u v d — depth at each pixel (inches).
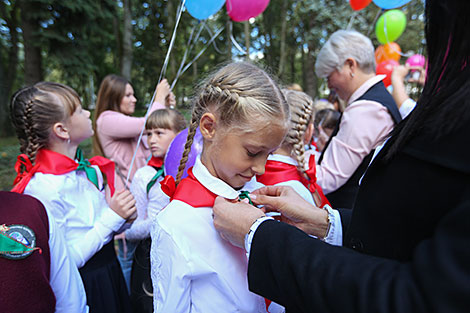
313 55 339.0
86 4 302.0
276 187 41.3
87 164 58.8
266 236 26.5
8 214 34.3
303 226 39.0
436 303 14.7
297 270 22.3
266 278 25.7
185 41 456.4
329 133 114.1
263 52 478.9
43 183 49.4
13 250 32.2
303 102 53.3
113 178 66.1
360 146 66.7
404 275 17.5
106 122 98.0
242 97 30.6
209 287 34.5
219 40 456.8
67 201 50.9
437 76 21.2
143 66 510.9
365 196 25.2
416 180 20.5
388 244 22.8
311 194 49.9
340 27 279.7
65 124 52.8
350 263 20.3
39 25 301.7
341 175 69.4
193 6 87.7
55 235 40.3
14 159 273.4
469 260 14.4
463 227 15.2
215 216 32.4
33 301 32.7
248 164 32.9
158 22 449.1
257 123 30.6
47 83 54.1
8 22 412.2
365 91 70.6
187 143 38.8
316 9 287.4
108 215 54.8
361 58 69.9
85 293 48.3
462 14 19.4
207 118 32.8
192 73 463.5
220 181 34.5
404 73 90.3
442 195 18.9
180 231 33.6
